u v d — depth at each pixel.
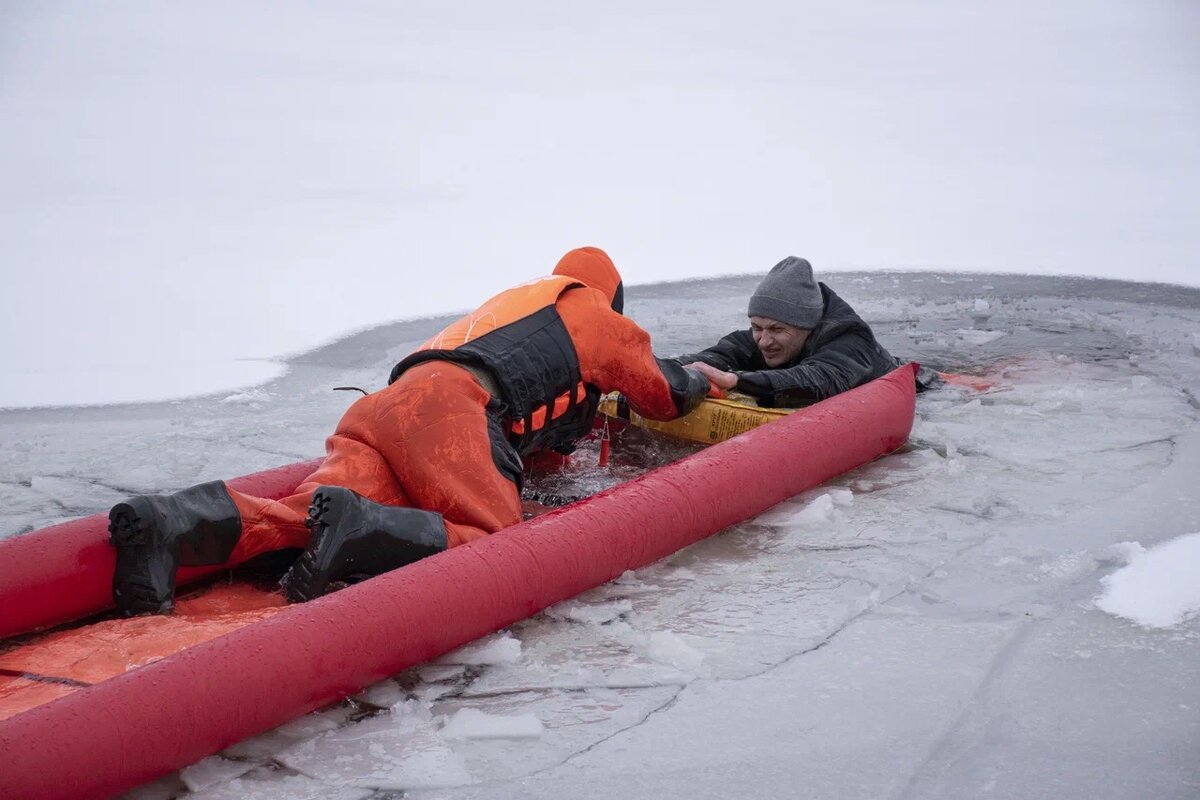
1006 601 3.78
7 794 2.51
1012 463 5.14
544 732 3.09
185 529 3.56
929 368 6.70
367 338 7.61
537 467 5.14
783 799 2.79
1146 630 3.56
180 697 2.80
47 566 3.54
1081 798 2.78
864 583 3.95
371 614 3.18
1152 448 5.31
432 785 2.86
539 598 3.61
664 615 3.74
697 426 5.36
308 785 2.87
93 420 5.89
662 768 2.92
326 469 3.95
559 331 4.43
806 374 5.41
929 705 3.18
